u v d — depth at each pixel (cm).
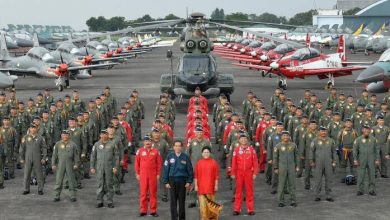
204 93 3228
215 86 3269
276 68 4250
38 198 1541
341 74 4291
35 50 4550
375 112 2267
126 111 2003
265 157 1850
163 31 3650
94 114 2095
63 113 2144
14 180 1766
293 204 1445
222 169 1898
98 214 1380
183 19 3450
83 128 1817
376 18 16412
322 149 1485
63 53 5147
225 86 3403
